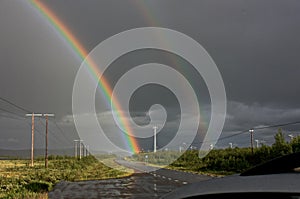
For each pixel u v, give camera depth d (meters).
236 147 80.31
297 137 56.16
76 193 27.53
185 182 37.53
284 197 2.38
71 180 43.97
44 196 25.06
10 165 95.69
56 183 39.09
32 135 77.75
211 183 2.94
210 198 2.73
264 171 2.82
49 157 151.50
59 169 69.00
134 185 34.34
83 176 50.34
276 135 58.16
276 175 2.65
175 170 68.62
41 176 44.66
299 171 2.60
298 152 3.00
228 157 70.19
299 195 2.32
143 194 25.92
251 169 3.02
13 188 30.25
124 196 24.72
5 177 43.41
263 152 60.81
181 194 2.97
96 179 44.84
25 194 26.39
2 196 25.09
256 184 2.60
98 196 25.03
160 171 64.12
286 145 56.19
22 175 50.16
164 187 31.73
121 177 48.06
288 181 2.48
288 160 2.87
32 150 78.31
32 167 76.12
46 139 73.56
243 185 2.66
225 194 2.67
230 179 2.89
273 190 2.46
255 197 2.51
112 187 32.47
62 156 154.00
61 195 26.23
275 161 2.97
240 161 62.41
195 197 2.83
